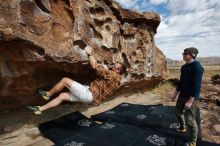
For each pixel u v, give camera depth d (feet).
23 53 12.26
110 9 23.07
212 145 13.71
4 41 10.91
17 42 11.47
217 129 17.65
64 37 15.40
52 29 14.62
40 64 13.65
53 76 16.08
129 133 15.06
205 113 21.85
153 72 34.14
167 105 24.17
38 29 13.15
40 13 13.60
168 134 15.10
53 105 14.96
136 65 29.30
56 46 14.34
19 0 12.05
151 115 19.79
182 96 13.99
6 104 14.61
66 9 15.96
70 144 13.03
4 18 10.98
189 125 13.03
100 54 20.67
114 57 23.59
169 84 41.09
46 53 13.24
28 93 15.26
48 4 14.21
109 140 13.82
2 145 13.15
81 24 17.21
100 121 18.61
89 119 17.58
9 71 12.51
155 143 13.66
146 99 29.73
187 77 13.51
